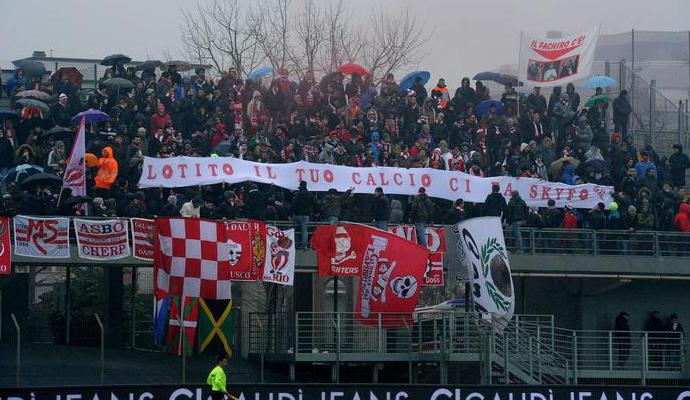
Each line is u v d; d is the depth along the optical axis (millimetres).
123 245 70750
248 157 77938
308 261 76375
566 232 83312
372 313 72688
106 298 80438
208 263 66562
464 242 70125
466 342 74000
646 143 93750
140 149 75688
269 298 83125
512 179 82562
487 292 70125
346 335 80438
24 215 70438
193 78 85062
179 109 81188
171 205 73438
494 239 70688
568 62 90688
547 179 87062
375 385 62875
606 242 85188
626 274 84750
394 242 71938
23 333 78500
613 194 84500
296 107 83562
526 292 86875
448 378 77750
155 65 84438
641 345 82500
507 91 90688
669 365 84625
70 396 58625
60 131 75562
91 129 78312
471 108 88188
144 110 80625
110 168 73188
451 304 87688
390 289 72062
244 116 83188
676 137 100688
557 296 87125
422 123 85688
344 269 72438
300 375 77875
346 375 78625
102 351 63656
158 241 66500
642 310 87688
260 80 88250
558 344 85625
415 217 76500
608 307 87125
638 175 88625
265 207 76938
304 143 81875
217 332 68750
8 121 76812
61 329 79625
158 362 75562
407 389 63281
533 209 83250
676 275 85562
